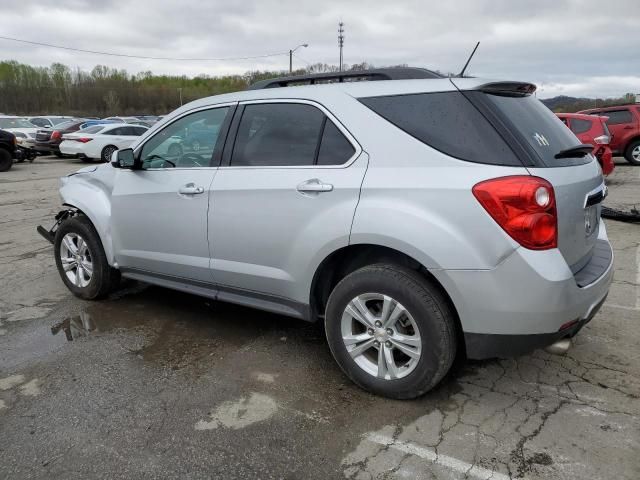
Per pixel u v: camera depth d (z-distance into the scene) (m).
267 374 3.26
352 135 2.91
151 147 3.93
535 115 2.93
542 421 2.70
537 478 2.29
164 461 2.45
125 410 2.87
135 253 4.04
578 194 2.68
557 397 2.92
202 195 3.49
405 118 2.79
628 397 2.91
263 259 3.26
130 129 19.58
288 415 2.80
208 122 3.62
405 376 2.81
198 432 2.66
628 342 3.58
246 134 3.39
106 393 3.05
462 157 2.59
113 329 3.97
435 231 2.56
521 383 3.08
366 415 2.79
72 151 18.75
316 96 3.12
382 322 2.83
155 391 3.06
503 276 2.47
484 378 3.14
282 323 4.06
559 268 2.49
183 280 3.83
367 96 2.95
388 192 2.71
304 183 2.99
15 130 20.94
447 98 2.73
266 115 3.33
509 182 2.45
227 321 4.11
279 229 3.12
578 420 2.70
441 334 2.67
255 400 2.96
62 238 4.62
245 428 2.69
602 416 2.73
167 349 3.62
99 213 4.23
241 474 2.36
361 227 2.76
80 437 2.63
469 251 2.51
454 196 2.54
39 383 3.17
